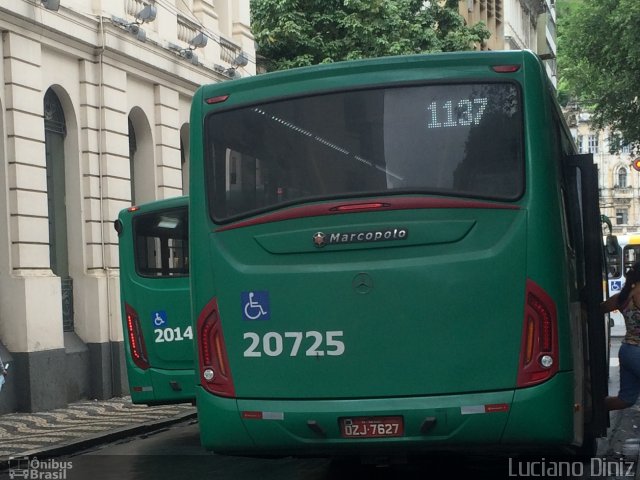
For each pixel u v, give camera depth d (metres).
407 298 8.01
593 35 41.41
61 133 20.56
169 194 24.09
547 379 7.89
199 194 8.55
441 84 8.26
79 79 20.83
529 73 8.19
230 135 8.59
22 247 18.27
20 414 17.62
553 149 8.21
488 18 60.94
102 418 16.70
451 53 8.30
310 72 8.46
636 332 11.23
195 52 26.03
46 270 18.88
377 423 8.02
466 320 7.95
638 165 43.62
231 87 8.63
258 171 8.44
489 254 7.96
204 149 8.62
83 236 20.73
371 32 34.34
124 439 14.63
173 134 24.42
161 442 14.03
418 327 7.99
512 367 7.91
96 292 20.56
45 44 19.36
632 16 38.88
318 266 8.16
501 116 8.16
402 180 8.17
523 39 72.12
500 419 7.87
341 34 35.34
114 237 21.30
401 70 8.33
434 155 8.18
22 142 18.41
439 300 7.97
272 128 8.48
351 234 8.12
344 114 8.36
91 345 20.53
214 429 8.34
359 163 8.26
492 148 8.13
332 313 8.11
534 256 7.95
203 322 8.42
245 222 8.38
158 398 13.62
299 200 8.30
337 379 8.09
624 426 14.15
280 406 8.16
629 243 37.50
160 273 13.73
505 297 7.93
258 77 8.59
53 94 20.27
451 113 8.22
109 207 21.22
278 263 8.27
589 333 9.48
